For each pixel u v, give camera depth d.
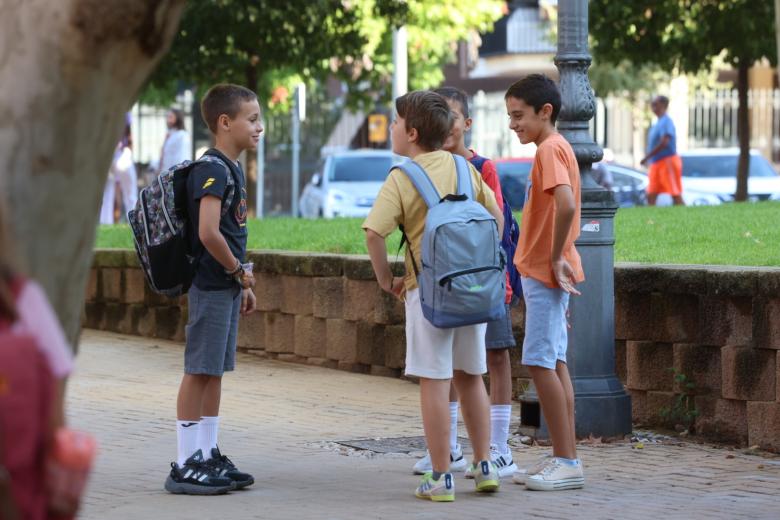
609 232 11.10
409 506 8.61
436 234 8.45
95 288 19.25
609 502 8.75
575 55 11.04
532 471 9.42
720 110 49.28
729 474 9.80
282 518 8.28
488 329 9.71
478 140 45.88
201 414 9.26
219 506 8.66
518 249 9.13
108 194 30.09
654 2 29.64
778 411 10.71
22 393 3.77
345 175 34.66
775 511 8.45
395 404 13.16
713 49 30.11
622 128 50.66
